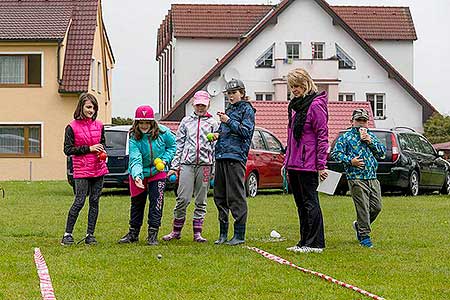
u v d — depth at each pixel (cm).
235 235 1089
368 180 1084
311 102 1017
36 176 3684
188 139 1128
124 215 1488
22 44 3653
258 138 2161
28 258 934
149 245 1067
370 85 4775
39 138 3697
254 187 2095
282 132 3341
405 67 5194
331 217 1479
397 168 2130
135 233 1102
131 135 1079
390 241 1122
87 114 1081
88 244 1074
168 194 2091
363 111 1103
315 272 845
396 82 4784
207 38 4909
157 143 1079
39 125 3691
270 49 4672
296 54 4706
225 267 879
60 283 782
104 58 4297
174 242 1113
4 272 840
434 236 1183
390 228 1293
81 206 1079
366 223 1078
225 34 4925
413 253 999
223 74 4516
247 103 1101
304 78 1023
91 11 3922
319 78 4638
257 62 4644
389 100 4784
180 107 4372
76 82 3694
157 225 1080
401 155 2150
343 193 2253
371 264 909
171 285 777
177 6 5047
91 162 1078
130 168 1072
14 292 738
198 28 4925
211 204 1772
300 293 741
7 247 1038
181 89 4906
